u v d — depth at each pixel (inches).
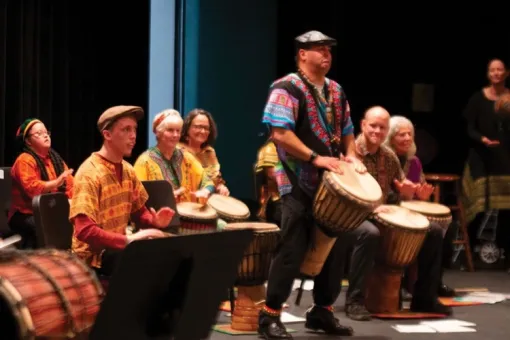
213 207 226.5
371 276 232.8
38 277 104.8
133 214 173.3
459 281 304.0
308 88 187.0
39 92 306.5
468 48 377.7
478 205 338.3
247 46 319.6
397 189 241.9
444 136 382.0
